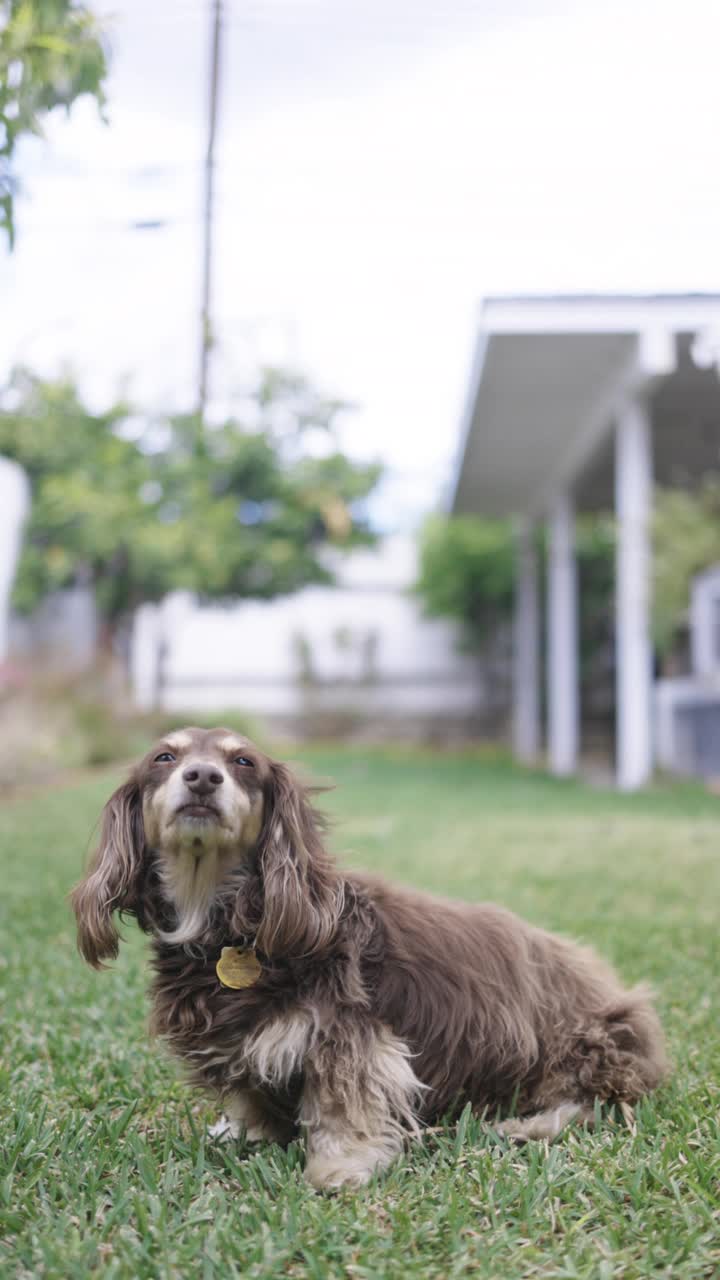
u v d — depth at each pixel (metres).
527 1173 2.56
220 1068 2.82
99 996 4.34
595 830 9.70
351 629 28.80
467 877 7.13
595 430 15.45
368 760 21.89
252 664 28.89
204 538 22.08
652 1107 2.95
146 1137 2.97
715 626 15.28
